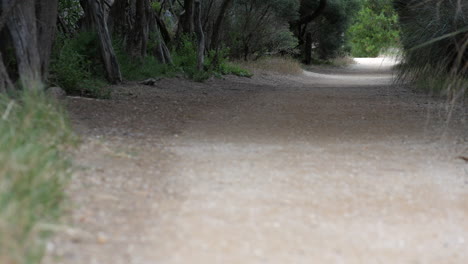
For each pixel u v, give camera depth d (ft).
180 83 60.03
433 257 14.17
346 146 27.25
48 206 15.33
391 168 22.95
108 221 15.80
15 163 15.53
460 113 37.86
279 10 102.22
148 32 64.23
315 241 14.98
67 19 59.00
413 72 56.34
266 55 106.83
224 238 14.94
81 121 31.63
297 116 37.29
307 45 136.46
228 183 20.24
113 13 59.21
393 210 17.75
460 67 46.73
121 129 30.17
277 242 14.79
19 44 35.60
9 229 12.75
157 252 13.87
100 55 50.42
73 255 13.39
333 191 19.60
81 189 18.43
